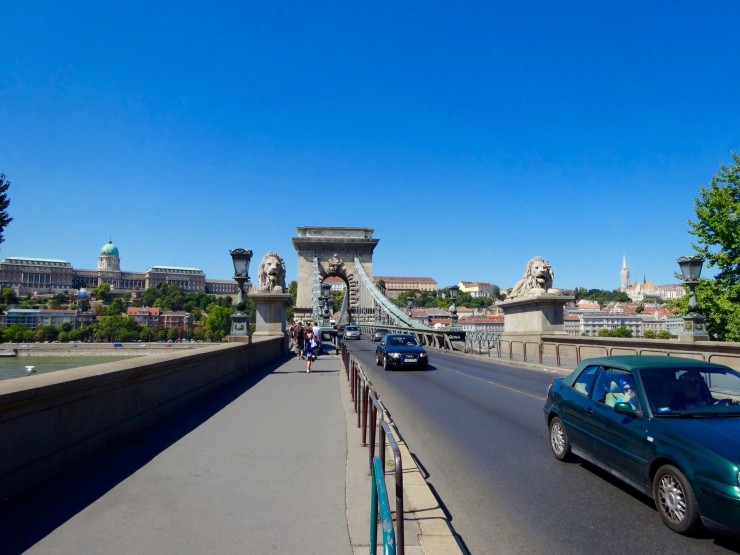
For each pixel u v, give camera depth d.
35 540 4.15
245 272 16.95
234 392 12.62
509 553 4.24
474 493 5.67
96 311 165.62
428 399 12.42
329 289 40.41
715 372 5.66
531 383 15.59
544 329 23.75
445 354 29.50
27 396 5.07
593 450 6.02
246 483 5.65
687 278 15.55
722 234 27.72
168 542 4.19
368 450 7.06
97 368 6.96
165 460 6.46
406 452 7.00
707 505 4.27
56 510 4.76
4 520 4.50
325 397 11.85
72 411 6.14
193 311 180.12
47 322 140.12
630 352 17.09
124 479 5.67
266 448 7.13
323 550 4.09
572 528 4.73
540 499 5.48
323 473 6.03
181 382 10.27
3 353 68.06
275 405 10.69
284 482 5.70
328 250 73.88
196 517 4.71
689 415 5.12
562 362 20.50
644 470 5.03
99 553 3.96
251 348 17.80
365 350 33.94
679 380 5.54
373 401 5.86
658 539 4.49
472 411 10.76
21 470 5.14
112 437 7.21
